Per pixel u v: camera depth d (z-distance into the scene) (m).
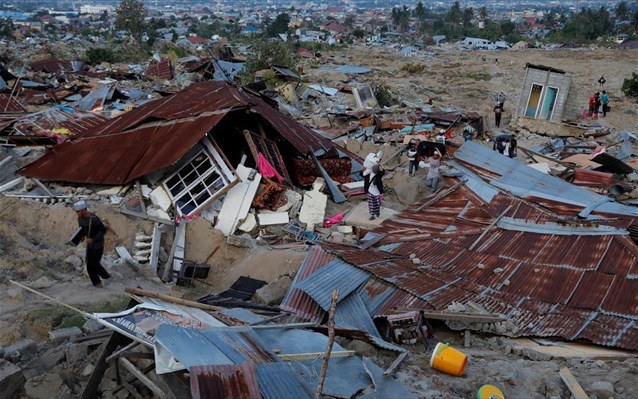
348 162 17.09
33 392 6.80
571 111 28.53
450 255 11.07
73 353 7.57
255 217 13.70
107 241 12.84
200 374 5.37
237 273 12.06
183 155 13.90
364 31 126.88
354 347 7.46
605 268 9.91
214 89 17.00
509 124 29.78
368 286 9.45
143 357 6.42
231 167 14.05
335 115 28.44
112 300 9.70
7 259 10.68
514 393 6.69
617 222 11.27
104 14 183.12
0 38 78.50
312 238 13.21
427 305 8.91
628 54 66.50
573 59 62.09
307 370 6.26
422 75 50.66
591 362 7.59
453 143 22.03
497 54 72.44
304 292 9.09
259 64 41.84
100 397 6.69
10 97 25.59
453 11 144.38
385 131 26.52
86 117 20.88
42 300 9.41
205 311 7.76
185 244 12.88
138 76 42.84
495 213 12.43
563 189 13.51
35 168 15.30
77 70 43.84
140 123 15.81
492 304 9.24
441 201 13.62
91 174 14.60
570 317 8.83
